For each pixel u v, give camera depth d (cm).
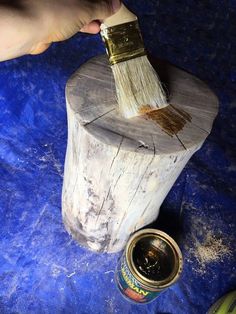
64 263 43
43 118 51
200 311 42
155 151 30
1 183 46
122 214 38
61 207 46
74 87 33
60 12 25
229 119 55
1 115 50
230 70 60
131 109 31
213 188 50
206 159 51
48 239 44
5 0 24
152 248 40
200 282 43
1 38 24
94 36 57
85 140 31
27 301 41
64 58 55
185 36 62
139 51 31
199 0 65
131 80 31
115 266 44
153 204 39
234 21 64
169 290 43
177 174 36
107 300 42
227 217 48
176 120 32
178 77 35
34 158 49
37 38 25
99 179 34
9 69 51
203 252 45
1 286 41
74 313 41
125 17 29
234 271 45
